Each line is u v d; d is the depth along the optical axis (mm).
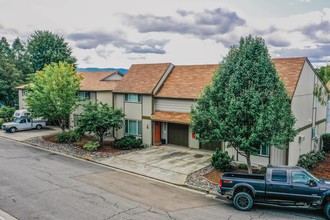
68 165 19516
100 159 21125
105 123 23578
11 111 40344
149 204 12602
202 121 15430
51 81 26547
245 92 14492
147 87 25594
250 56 14891
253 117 14102
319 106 24219
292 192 11828
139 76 27672
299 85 18859
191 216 11336
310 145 22359
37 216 11070
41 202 12492
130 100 26750
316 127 23734
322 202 11484
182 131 25062
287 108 14875
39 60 50906
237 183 12445
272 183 12047
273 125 14141
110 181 16094
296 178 11953
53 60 50344
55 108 26609
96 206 12156
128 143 24000
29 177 16281
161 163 19844
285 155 17344
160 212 11672
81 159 21531
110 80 34812
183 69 26953
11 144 26719
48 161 20500
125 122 27344
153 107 25281
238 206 12258
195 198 13711
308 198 11656
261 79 14539
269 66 14828
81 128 24594
